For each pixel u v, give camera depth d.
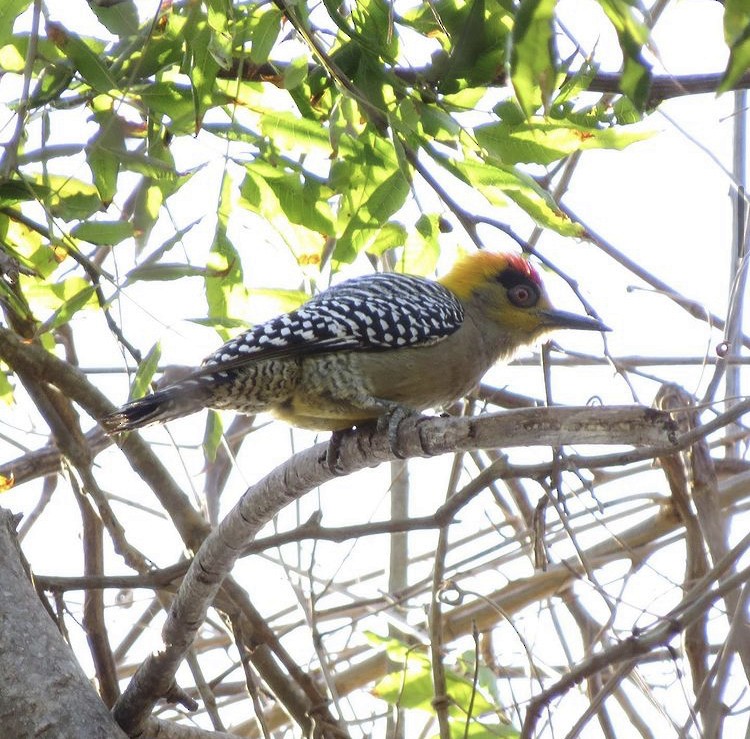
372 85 9.79
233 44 9.54
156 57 9.80
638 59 6.61
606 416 7.48
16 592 8.41
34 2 9.30
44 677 7.87
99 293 11.29
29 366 11.30
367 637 11.81
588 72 9.25
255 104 10.34
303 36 9.42
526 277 12.51
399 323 10.87
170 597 12.38
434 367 11.25
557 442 7.73
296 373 10.48
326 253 12.51
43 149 9.89
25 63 9.82
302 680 11.48
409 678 11.67
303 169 10.60
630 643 9.85
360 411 10.70
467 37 9.11
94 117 9.98
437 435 8.73
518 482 13.80
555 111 9.39
